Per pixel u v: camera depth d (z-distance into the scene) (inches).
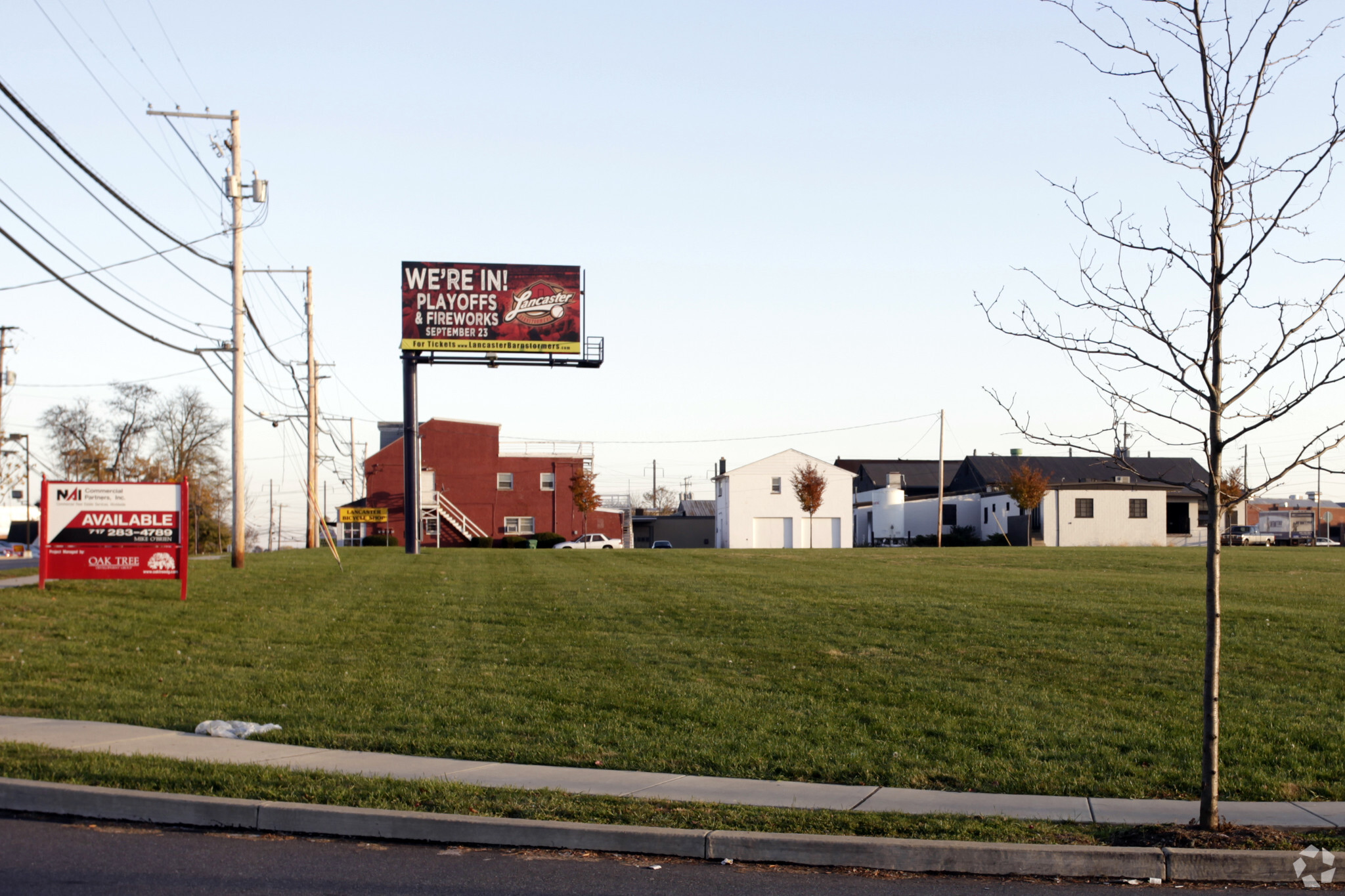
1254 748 389.4
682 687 502.3
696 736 405.4
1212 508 292.4
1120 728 420.5
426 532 2623.0
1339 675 531.8
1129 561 1455.5
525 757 375.2
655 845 283.1
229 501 3599.9
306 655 591.5
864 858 273.9
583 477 2736.2
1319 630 679.7
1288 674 536.4
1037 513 2632.9
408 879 262.2
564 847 287.4
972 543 2827.3
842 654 595.5
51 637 631.8
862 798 324.8
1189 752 382.3
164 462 3314.5
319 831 299.1
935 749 386.9
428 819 293.9
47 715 438.9
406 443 1595.7
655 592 924.6
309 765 355.6
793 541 2940.5
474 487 2704.2
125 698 470.0
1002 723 426.9
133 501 827.4
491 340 1688.0
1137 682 517.0
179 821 307.6
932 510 3002.0
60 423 3294.8
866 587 989.8
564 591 922.7
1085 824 295.0
